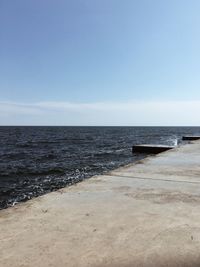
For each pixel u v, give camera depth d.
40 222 2.42
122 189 3.58
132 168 5.20
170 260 1.80
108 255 1.86
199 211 2.72
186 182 4.02
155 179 4.20
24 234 2.17
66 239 2.09
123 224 2.38
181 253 1.89
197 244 2.02
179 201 3.06
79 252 1.90
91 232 2.22
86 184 3.86
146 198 3.17
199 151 8.38
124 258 1.82
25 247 1.97
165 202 3.02
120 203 2.97
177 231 2.24
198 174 4.62
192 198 3.18
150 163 5.85
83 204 2.93
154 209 2.78
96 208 2.80
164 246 1.99
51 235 2.16
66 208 2.79
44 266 1.73
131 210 2.75
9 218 2.51
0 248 1.95
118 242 2.04
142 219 2.50
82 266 1.73
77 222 2.42
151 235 2.17
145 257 1.84
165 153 7.85
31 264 1.75
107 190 3.52
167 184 3.88
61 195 3.28
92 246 1.98
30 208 2.79
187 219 2.51
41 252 1.90
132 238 2.11
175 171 4.89
